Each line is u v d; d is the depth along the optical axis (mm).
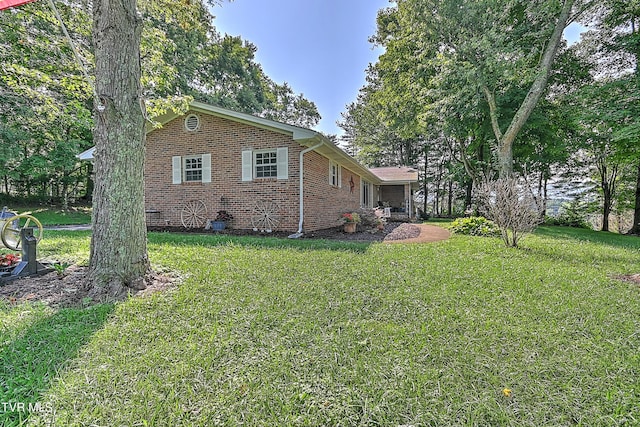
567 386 1801
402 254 5570
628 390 1777
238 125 9648
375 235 9242
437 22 12000
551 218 19703
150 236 7559
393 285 3633
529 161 17219
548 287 3682
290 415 1562
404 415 1578
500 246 6855
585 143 13828
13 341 2250
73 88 6648
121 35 3477
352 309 2891
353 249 6094
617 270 4723
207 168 9992
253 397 1685
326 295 3250
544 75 10375
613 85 10492
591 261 5406
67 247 5594
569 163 18625
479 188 7922
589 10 10961
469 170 16594
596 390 1769
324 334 2395
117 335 2361
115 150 3445
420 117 14906
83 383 1787
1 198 17750
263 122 8828
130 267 3457
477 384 1816
